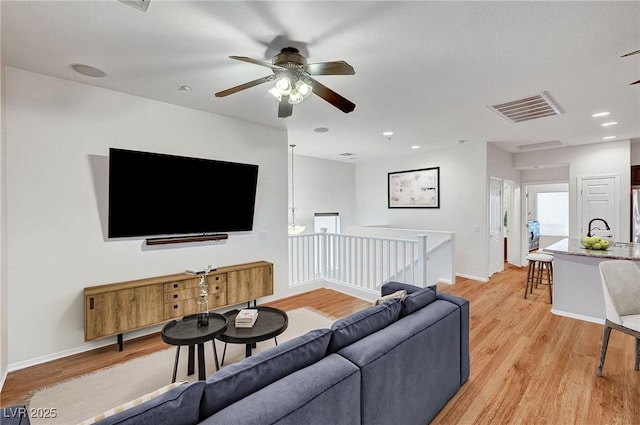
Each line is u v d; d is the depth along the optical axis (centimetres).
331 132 471
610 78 272
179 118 348
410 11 181
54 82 274
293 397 110
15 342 259
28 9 177
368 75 267
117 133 308
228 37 209
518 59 238
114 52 229
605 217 544
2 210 238
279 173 447
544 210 839
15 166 257
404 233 576
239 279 375
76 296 287
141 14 183
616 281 249
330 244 532
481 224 551
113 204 301
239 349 303
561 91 303
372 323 172
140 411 88
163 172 329
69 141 283
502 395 222
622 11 179
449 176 596
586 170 564
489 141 538
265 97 321
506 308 409
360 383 137
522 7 176
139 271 324
